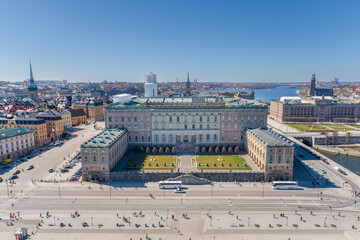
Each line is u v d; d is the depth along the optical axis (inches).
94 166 5054.1
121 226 3553.2
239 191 4621.1
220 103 7549.2
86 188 4751.5
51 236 3346.5
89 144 5113.2
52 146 7588.6
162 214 3863.2
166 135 6712.6
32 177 5226.4
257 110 6594.5
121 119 6658.5
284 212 3914.9
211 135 6707.7
